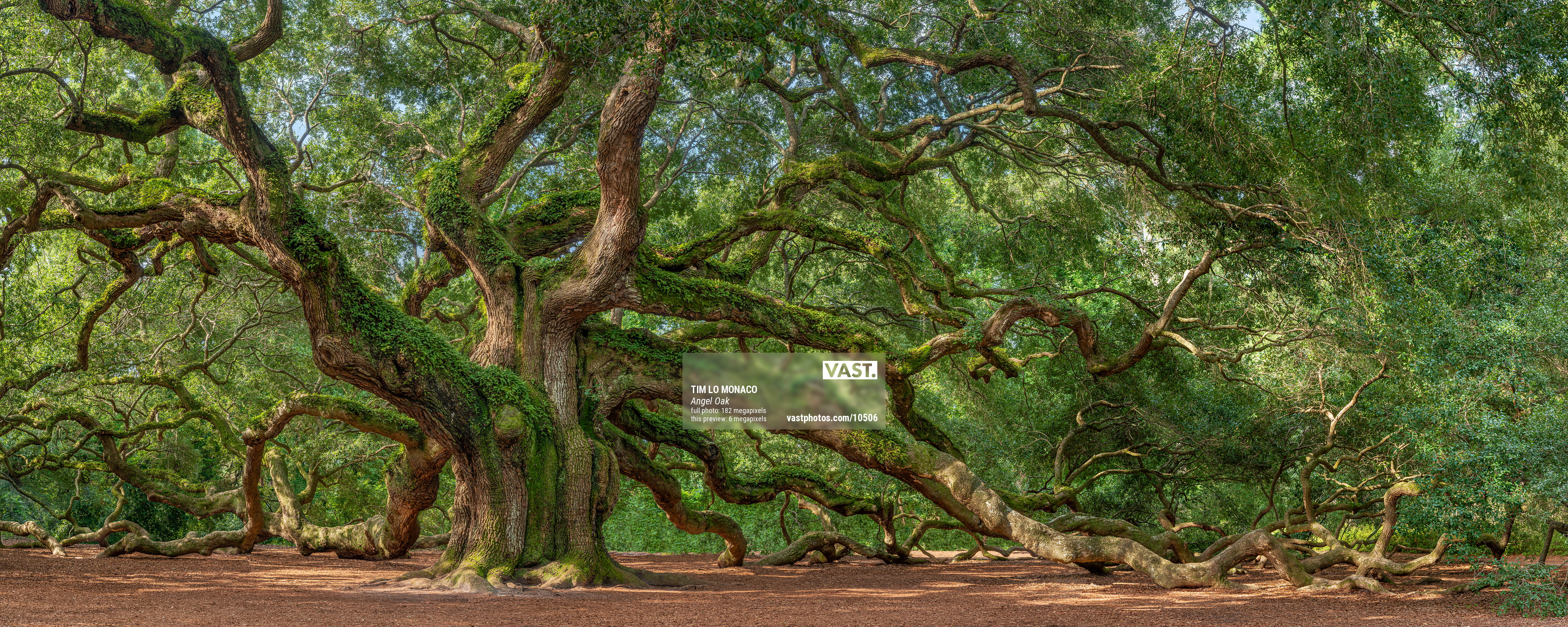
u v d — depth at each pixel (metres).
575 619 10.23
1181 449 22.78
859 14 18.67
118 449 21.36
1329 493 21.16
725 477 17.36
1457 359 12.23
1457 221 14.95
